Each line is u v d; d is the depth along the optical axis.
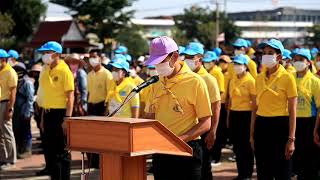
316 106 9.52
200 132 5.88
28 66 22.53
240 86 10.86
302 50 9.55
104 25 50.16
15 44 49.59
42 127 10.11
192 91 5.88
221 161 13.41
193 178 5.94
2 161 12.66
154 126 4.91
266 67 8.05
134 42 54.47
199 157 5.98
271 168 8.10
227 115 11.83
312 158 9.78
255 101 8.44
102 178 5.22
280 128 7.94
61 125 9.82
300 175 9.91
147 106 6.22
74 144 5.14
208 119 5.92
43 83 9.93
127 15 51.28
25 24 54.41
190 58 8.77
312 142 9.70
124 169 5.13
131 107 10.45
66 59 13.10
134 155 4.75
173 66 5.75
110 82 11.91
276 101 7.92
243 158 10.88
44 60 9.90
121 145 4.81
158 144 4.95
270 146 8.03
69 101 9.79
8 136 12.55
